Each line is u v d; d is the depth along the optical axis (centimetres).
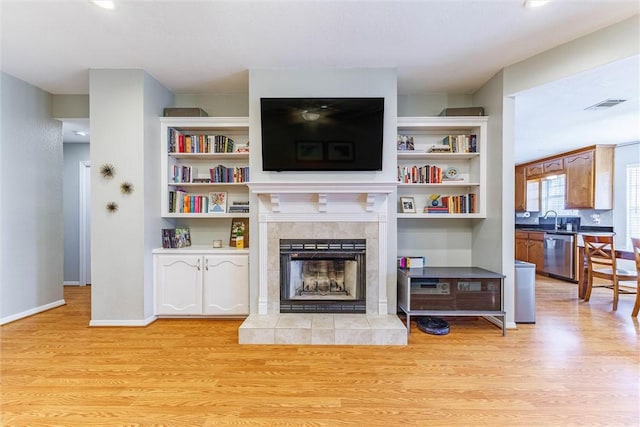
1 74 323
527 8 221
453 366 238
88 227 507
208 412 184
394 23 239
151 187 329
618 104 341
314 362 244
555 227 621
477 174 352
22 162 346
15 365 236
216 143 353
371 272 320
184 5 217
